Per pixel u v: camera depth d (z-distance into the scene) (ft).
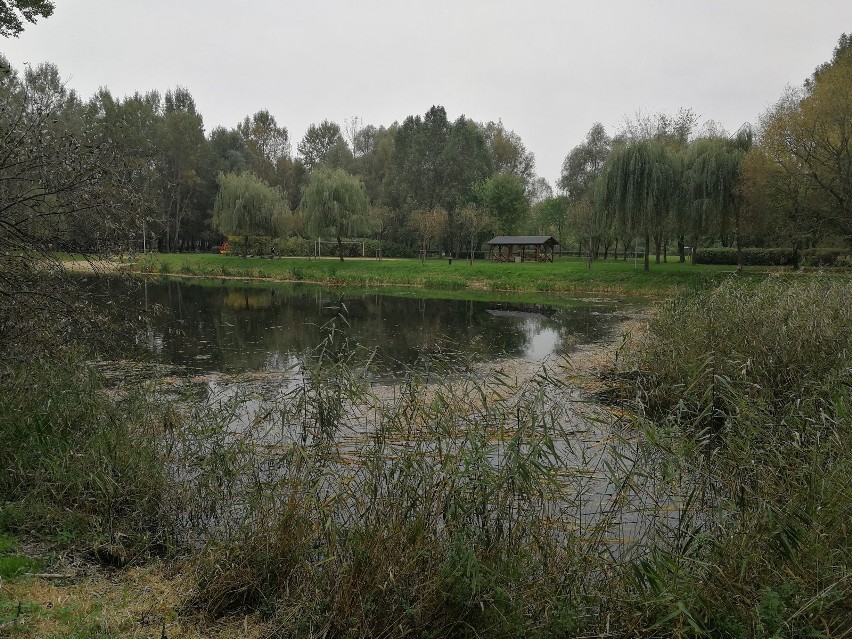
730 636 10.63
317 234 136.15
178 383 33.76
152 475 17.92
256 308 75.05
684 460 16.06
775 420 19.13
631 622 11.21
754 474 15.52
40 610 12.25
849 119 71.46
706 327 31.65
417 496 13.58
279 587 13.55
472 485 13.92
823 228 77.46
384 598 11.59
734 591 11.31
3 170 21.52
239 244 155.02
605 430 24.18
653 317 42.55
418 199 170.81
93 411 20.84
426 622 11.43
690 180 88.43
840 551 11.46
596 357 43.16
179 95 199.31
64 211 21.59
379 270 123.44
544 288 102.47
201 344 48.78
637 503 17.61
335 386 22.77
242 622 12.78
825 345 26.30
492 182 159.43
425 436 17.70
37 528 16.01
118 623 12.14
